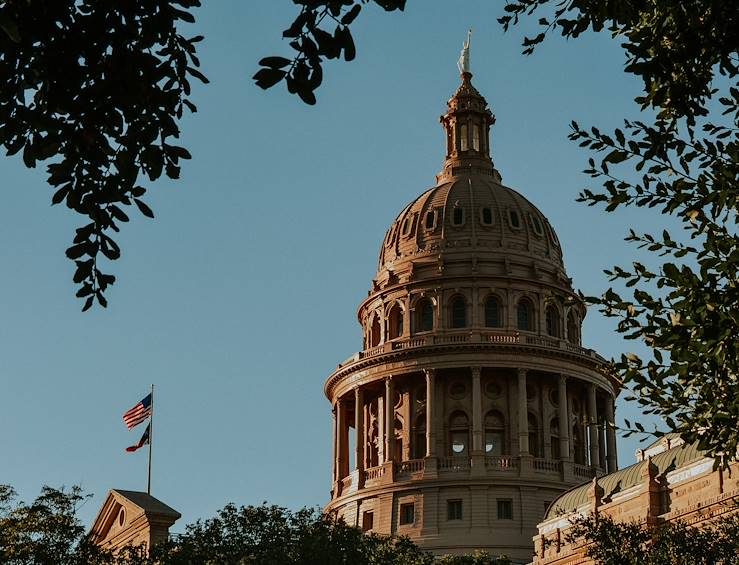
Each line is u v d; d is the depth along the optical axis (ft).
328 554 283.59
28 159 70.33
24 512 247.50
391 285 495.41
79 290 74.13
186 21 69.05
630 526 216.33
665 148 89.76
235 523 290.15
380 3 66.49
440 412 469.16
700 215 89.35
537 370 471.21
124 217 73.26
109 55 69.05
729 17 80.89
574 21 86.69
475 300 481.46
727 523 209.77
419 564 331.98
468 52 545.44
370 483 466.29
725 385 88.02
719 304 85.30
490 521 442.91
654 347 87.76
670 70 83.76
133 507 363.15
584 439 479.41
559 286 492.95
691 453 301.84
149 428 398.42
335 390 497.05
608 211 91.15
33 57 68.44
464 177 516.32
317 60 66.95
